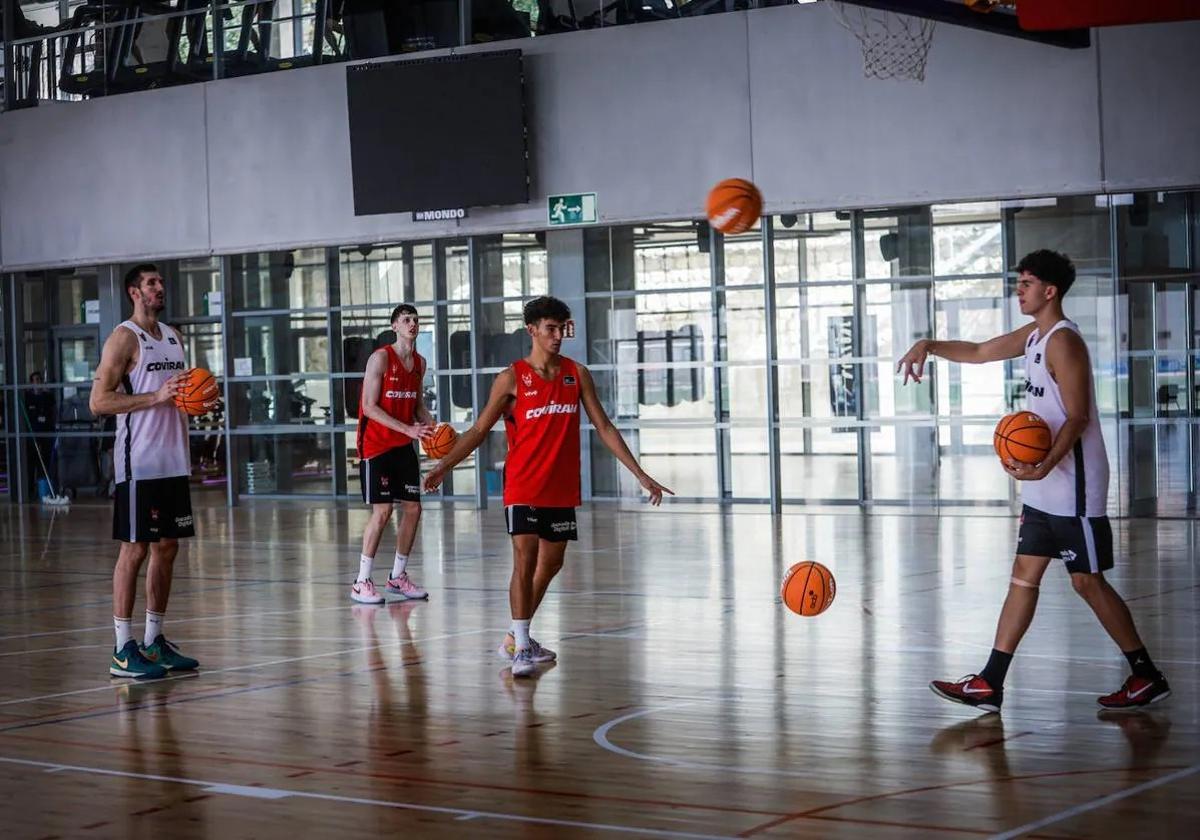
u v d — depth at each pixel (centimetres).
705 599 999
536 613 951
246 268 1973
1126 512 1505
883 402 1641
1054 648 767
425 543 1444
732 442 1725
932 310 1612
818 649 788
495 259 1828
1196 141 1426
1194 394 1476
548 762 540
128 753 572
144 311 753
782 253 1680
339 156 1822
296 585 1144
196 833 452
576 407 741
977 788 486
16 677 758
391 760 549
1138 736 559
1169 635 797
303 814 471
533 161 1712
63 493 2084
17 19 2066
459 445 733
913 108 1535
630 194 1667
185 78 1948
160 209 1941
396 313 1032
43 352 2089
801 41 1580
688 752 552
